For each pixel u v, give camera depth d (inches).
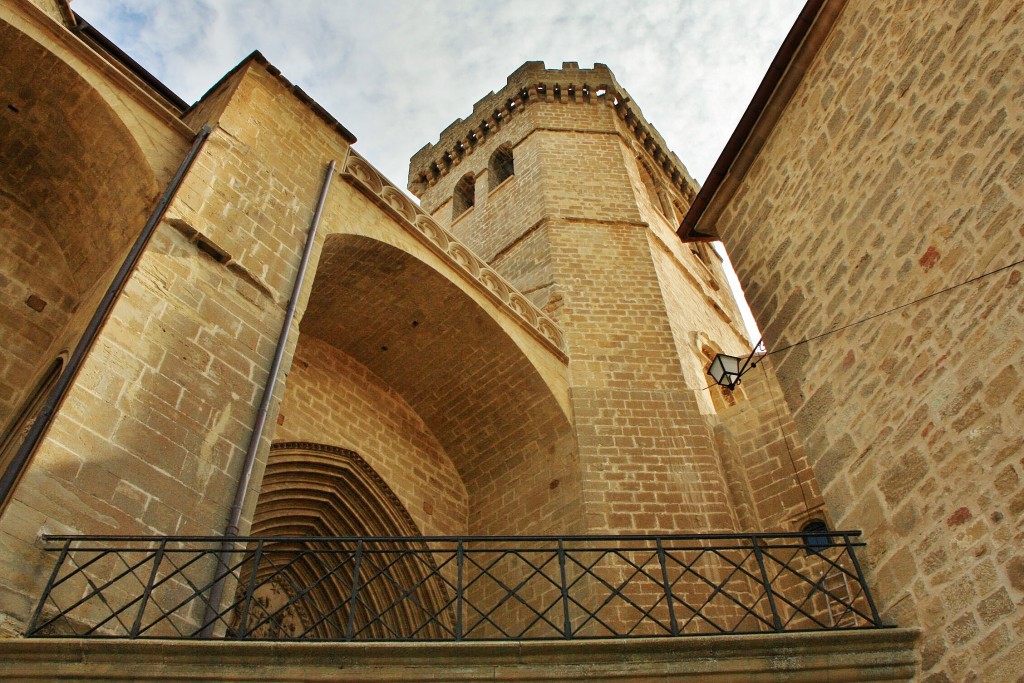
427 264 585.3
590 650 290.5
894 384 351.9
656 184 1146.7
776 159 490.9
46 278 467.2
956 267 329.4
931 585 306.3
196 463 341.7
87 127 453.4
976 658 277.9
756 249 488.7
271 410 390.0
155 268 382.6
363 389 637.3
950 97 354.0
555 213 908.0
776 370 438.9
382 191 598.5
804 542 565.0
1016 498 277.9
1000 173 314.0
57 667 244.2
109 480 304.7
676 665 292.4
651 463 604.7
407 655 275.7
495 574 586.6
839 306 402.6
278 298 441.7
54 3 557.3
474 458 663.8
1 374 427.2
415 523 597.3
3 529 265.6
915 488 325.7
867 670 297.3
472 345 631.8
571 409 635.5
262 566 540.7
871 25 426.0
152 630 289.0
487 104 1253.1
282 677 261.4
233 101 512.1
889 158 388.5
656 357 711.1
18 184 470.3
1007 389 291.0
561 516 577.9
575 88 1187.9
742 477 622.5
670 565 538.6
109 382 327.9
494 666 281.3
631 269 823.7
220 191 452.1
